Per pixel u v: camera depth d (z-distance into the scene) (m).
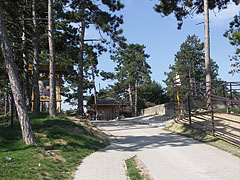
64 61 24.44
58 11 21.12
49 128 11.95
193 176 6.75
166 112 30.12
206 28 16.89
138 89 48.62
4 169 6.05
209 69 16.61
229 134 10.23
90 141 11.74
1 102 54.28
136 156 9.45
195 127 14.05
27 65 22.67
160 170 7.43
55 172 6.58
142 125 22.75
